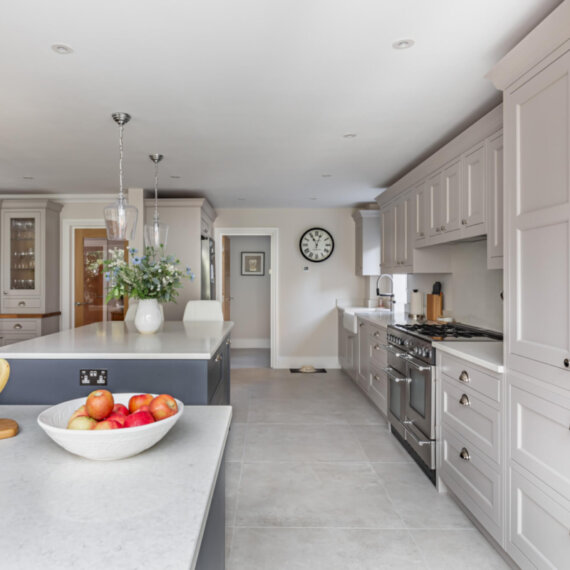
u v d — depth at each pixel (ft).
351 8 5.84
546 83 5.51
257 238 29.09
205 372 8.20
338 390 17.34
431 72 7.67
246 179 15.51
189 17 6.01
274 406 15.12
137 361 8.19
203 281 17.49
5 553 2.24
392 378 11.89
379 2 5.72
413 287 16.62
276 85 8.13
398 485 9.36
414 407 10.30
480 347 8.38
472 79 7.95
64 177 15.26
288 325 21.68
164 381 8.20
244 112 9.41
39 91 8.31
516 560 6.21
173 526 2.51
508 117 6.37
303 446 11.53
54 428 3.13
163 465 3.31
